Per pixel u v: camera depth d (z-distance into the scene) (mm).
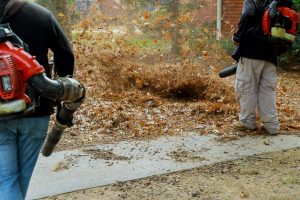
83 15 14273
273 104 6926
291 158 6004
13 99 2670
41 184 5086
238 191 4965
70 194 4871
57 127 3164
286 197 4812
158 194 4891
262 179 5301
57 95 2811
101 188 5031
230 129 7207
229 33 14992
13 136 3111
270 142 6629
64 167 5594
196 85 9258
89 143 6574
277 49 6957
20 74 2691
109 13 13586
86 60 10758
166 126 7410
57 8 11227
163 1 13562
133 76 9602
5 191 2994
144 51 12172
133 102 8711
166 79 9398
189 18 13391
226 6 15375
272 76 6898
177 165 5711
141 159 5914
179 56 12156
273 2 6492
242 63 6855
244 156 6062
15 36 2865
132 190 4988
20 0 3182
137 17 13461
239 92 6984
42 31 3186
